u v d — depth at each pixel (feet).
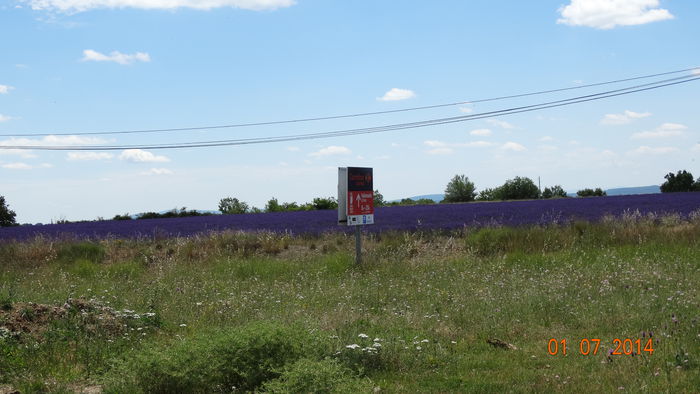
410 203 212.64
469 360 23.44
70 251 67.56
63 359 24.00
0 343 24.39
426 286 40.11
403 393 19.83
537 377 20.95
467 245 61.67
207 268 55.98
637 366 21.29
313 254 65.00
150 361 20.53
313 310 33.40
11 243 76.02
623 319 28.22
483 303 33.22
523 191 208.74
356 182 54.44
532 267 45.98
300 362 19.39
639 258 45.37
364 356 22.98
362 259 55.26
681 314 28.32
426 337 26.61
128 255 69.21
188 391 20.35
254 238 75.61
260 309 33.99
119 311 31.73
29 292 41.65
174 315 33.32
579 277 39.52
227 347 21.04
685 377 19.69
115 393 19.85
